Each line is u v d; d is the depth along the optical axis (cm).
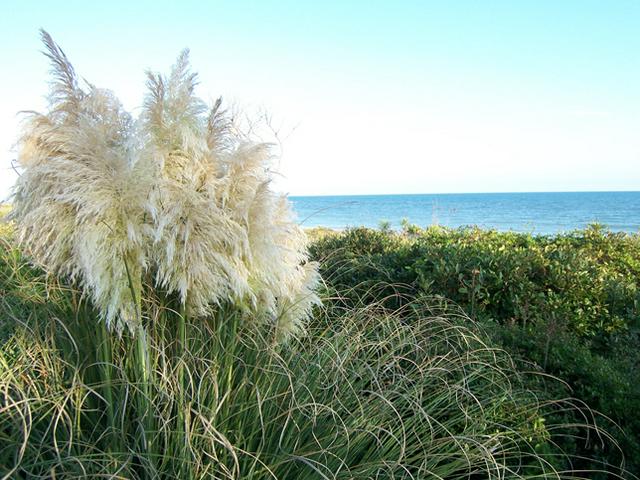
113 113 225
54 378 217
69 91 218
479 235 630
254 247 229
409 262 461
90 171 201
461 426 268
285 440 224
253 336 259
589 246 605
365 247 559
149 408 200
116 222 206
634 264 548
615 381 286
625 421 274
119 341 231
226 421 213
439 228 719
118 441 202
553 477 243
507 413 273
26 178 206
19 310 274
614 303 412
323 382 255
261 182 228
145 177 208
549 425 274
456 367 285
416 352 302
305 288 272
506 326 368
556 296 396
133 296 205
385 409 243
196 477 184
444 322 338
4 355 236
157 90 215
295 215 263
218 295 229
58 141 209
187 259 212
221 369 228
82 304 239
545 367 317
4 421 192
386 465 211
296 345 282
